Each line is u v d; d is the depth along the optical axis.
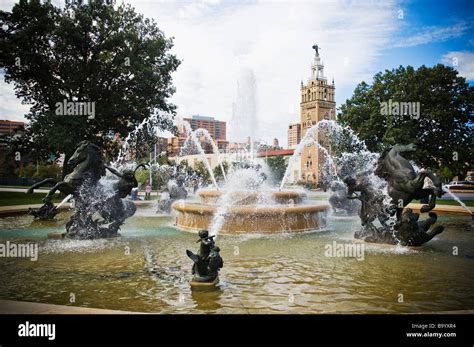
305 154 94.12
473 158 37.34
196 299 6.82
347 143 43.59
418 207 22.47
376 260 9.95
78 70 30.53
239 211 14.16
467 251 11.05
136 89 32.31
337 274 8.59
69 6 30.92
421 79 37.31
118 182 13.70
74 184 12.92
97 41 31.22
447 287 7.62
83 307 6.02
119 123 32.19
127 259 10.12
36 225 16.59
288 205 15.46
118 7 32.97
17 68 29.34
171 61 35.12
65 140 26.56
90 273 8.69
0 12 28.09
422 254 10.65
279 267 9.22
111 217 13.42
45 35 29.61
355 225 16.70
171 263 9.67
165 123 35.84
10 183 54.06
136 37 31.88
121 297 6.96
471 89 37.06
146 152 37.31
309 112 111.12
